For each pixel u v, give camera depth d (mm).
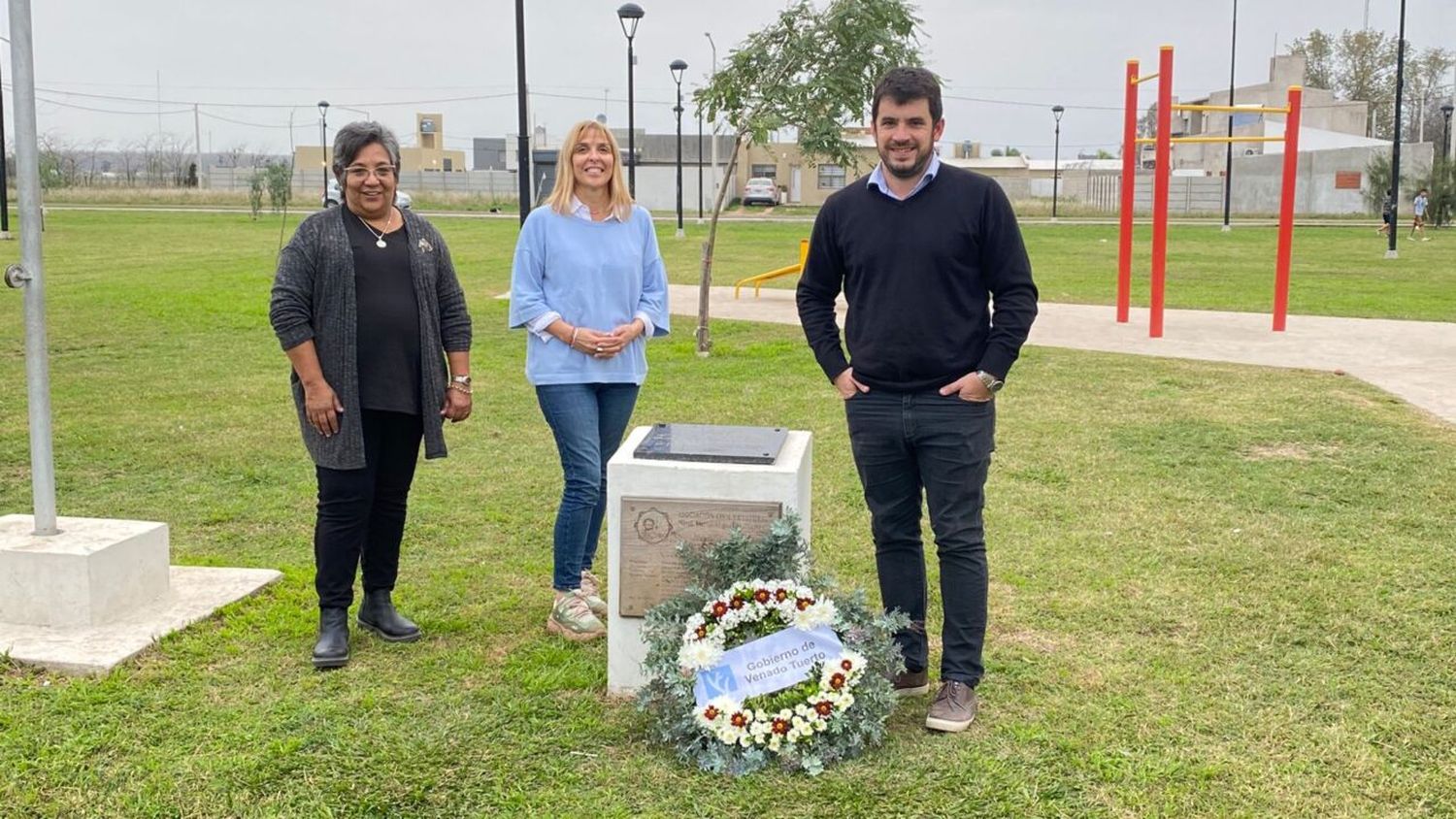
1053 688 4000
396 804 3270
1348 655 4262
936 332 3650
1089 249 29641
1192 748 3551
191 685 3998
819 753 3455
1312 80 83125
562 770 3459
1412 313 15422
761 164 65125
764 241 32656
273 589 4957
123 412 8914
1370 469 6984
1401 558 5340
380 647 4383
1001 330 3611
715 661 3527
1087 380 10094
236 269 21156
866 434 3781
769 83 11367
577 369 4469
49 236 30672
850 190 3760
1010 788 3322
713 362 11500
